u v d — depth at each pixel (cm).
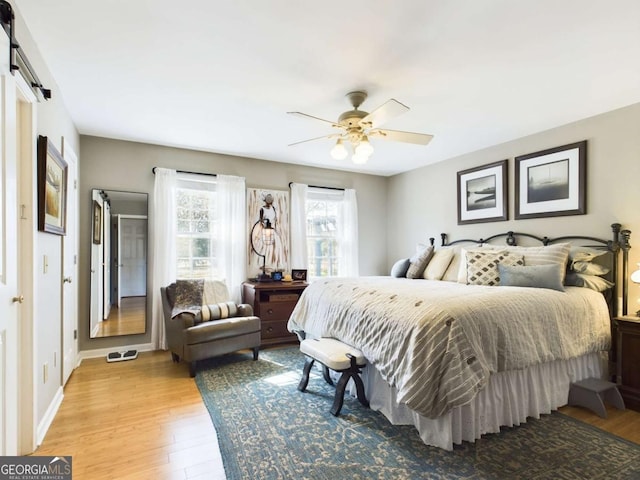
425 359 192
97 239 364
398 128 335
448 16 171
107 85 247
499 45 197
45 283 218
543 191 340
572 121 317
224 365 335
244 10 167
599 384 246
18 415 185
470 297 220
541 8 165
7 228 145
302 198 476
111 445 196
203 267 415
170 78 237
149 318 387
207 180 416
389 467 175
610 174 291
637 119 276
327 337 278
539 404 231
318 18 173
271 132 350
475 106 284
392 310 227
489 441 200
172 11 169
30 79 181
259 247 450
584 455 187
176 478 167
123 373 310
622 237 281
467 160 421
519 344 213
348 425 217
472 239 414
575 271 285
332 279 332
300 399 256
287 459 182
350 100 262
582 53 205
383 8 165
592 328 256
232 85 247
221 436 204
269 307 401
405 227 517
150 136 364
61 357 261
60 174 250
